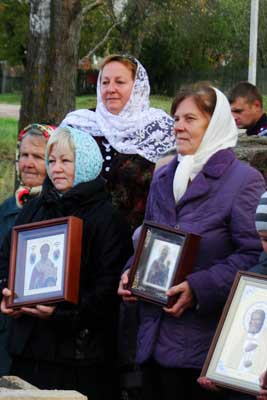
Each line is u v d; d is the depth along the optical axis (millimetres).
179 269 6363
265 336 5988
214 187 6512
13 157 23469
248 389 5895
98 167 7016
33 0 13359
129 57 8117
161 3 35062
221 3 45812
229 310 6090
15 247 6902
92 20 34938
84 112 8344
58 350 6750
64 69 13344
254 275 6105
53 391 5527
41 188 7598
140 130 8031
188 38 47406
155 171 6922
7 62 54094
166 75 49656
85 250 6816
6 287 7082
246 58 47250
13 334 6891
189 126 6570
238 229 6434
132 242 6988
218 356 6031
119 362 7016
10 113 41156
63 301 6629
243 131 10750
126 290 6516
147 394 6574
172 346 6414
